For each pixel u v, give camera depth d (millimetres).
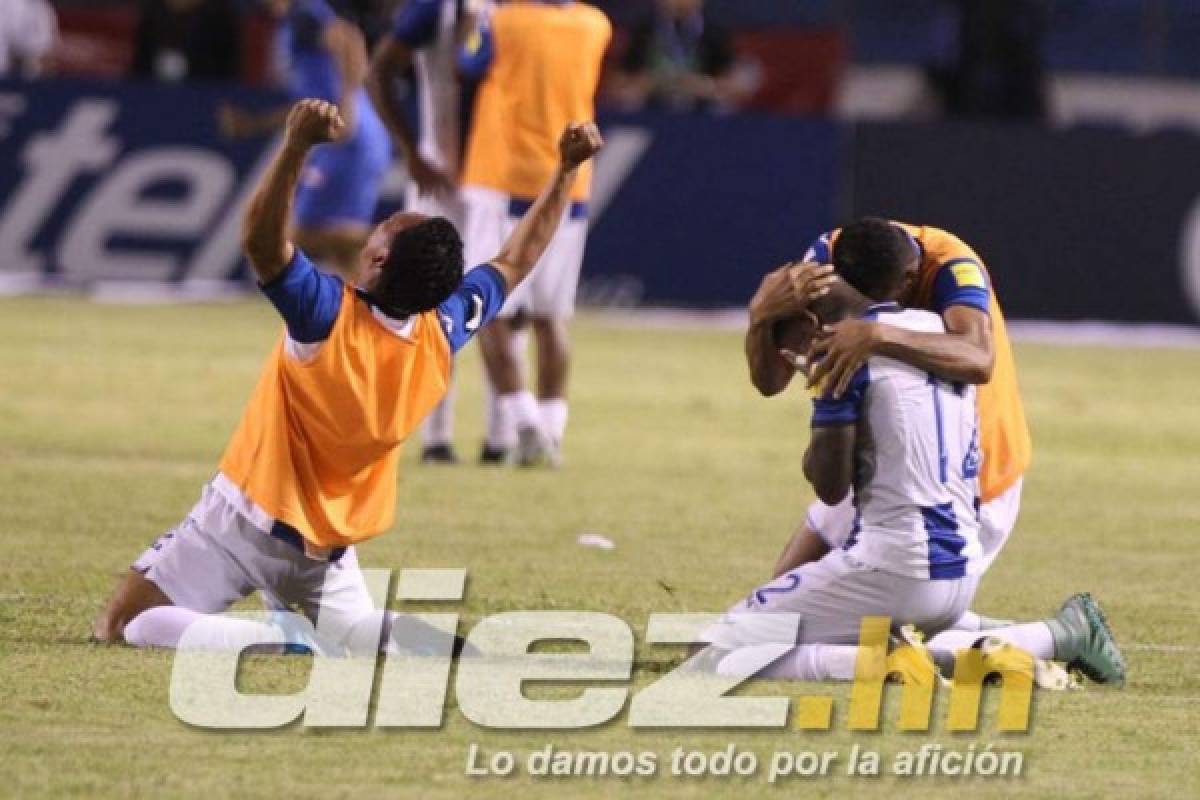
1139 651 26547
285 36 66875
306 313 22797
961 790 19453
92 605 26953
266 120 67938
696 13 84562
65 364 57375
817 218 77750
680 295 77500
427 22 43031
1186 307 78188
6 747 19781
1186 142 77875
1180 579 32719
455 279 23328
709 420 52125
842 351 23000
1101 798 19328
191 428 46719
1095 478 44688
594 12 43781
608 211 77250
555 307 43500
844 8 105625
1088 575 32906
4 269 75875
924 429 23203
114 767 19203
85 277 76000
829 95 94188
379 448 23531
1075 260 78000
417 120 70312
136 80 75812
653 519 36938
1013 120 89312
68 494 36844
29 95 75562
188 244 76312
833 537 25016
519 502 38250
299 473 23594
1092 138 77688
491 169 43375
